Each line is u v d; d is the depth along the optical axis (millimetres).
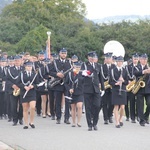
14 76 19578
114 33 59188
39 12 72562
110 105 20281
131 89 20328
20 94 18438
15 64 19938
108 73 19516
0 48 59844
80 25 66000
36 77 18422
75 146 14062
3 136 16125
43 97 22578
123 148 13766
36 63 22922
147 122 20172
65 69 20719
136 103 19922
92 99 17875
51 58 23219
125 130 17938
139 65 19938
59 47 59281
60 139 15453
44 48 58375
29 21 70312
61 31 64312
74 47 58906
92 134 16719
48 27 69000
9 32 66625
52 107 21781
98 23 67812
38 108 23344
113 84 18812
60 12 82312
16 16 75875
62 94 21250
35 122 20625
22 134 16656
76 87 18906
